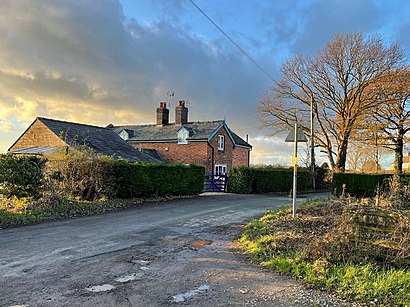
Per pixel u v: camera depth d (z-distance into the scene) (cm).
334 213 969
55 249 682
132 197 1553
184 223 1040
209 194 2147
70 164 1326
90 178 1352
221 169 3156
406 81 2609
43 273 532
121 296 442
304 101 3080
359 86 2767
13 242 737
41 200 1132
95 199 1363
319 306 416
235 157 3378
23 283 485
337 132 3002
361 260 550
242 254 673
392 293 445
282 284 491
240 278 520
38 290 458
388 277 482
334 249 568
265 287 479
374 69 2694
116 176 1470
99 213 1177
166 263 603
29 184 1176
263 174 2447
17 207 1091
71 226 935
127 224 991
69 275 524
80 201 1276
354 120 2862
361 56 2725
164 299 434
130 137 3425
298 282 498
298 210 1112
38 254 642
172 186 1770
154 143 3253
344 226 588
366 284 465
